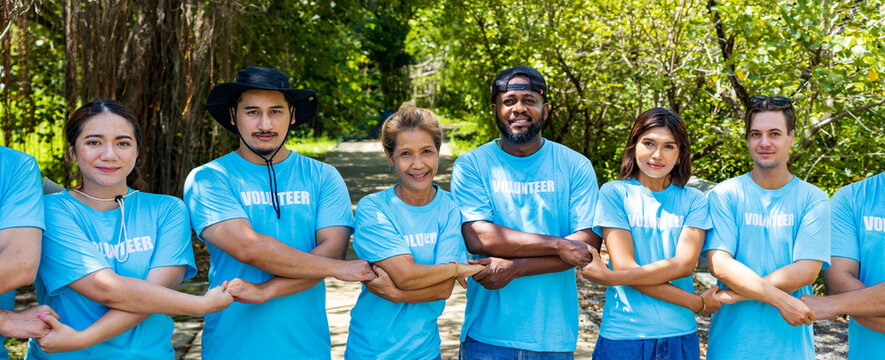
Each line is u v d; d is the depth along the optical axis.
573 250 3.10
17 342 4.76
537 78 3.31
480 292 3.34
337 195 3.11
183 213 2.83
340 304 5.95
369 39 18.77
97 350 2.58
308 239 3.04
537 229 3.32
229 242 2.81
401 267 2.95
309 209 3.04
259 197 2.97
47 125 9.40
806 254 3.01
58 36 8.87
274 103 2.95
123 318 2.55
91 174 2.59
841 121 6.81
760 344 3.07
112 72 6.86
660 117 3.17
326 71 11.98
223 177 2.95
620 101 9.87
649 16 8.12
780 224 3.10
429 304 3.10
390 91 24.88
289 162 3.06
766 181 3.16
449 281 3.04
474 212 3.35
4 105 5.90
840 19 5.94
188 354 4.70
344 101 13.06
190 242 2.85
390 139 3.04
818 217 3.04
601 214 3.28
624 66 9.11
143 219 2.72
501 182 3.37
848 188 3.13
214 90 2.96
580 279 7.04
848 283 2.97
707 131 7.96
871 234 2.98
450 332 5.25
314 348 3.04
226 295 2.73
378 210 3.07
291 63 11.01
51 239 2.55
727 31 6.76
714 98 7.70
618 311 3.22
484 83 12.70
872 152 6.67
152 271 2.68
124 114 2.66
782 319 3.07
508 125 3.32
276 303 2.94
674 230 3.20
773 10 5.94
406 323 3.04
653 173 3.19
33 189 2.53
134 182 2.92
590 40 9.36
